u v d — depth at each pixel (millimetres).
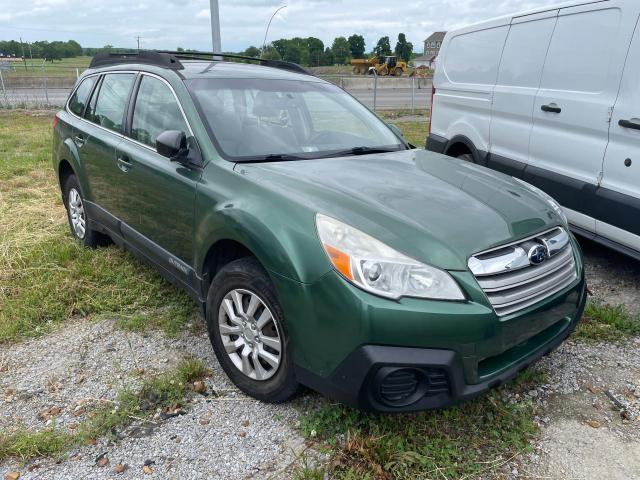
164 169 3295
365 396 2234
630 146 3947
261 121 3408
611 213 4109
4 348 3307
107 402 2791
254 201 2648
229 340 2857
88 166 4340
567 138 4535
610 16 4121
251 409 2738
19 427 2611
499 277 2381
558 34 4645
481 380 2348
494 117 5473
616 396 2896
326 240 2318
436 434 2553
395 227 2373
